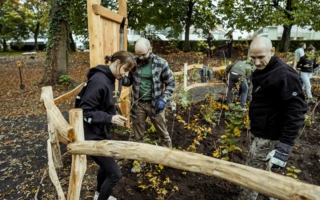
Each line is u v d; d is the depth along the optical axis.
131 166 3.15
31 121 4.99
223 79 5.55
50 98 2.28
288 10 16.02
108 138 2.09
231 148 2.68
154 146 1.24
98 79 1.90
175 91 5.85
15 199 2.51
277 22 15.32
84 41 17.88
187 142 3.96
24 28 30.02
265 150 2.12
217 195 2.68
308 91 6.35
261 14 16.41
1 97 7.18
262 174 0.97
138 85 2.91
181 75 5.82
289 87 1.81
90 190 2.64
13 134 4.27
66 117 5.24
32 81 9.42
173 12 16.86
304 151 3.72
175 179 2.93
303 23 16.34
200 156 1.13
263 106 2.04
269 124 2.03
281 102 1.89
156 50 17.98
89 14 2.75
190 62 13.84
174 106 4.64
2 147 3.73
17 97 7.16
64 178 2.86
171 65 13.38
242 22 16.73
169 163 1.19
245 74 4.54
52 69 8.19
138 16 16.70
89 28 2.79
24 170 3.06
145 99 2.94
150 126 4.43
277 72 1.86
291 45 19.73
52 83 8.19
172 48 18.28
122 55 1.94
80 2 13.83
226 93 5.43
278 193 0.92
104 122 1.86
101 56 2.98
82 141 1.50
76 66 13.80
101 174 2.20
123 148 1.31
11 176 2.93
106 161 1.94
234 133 2.68
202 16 18.03
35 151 3.60
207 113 4.83
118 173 2.01
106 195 2.04
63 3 7.88
